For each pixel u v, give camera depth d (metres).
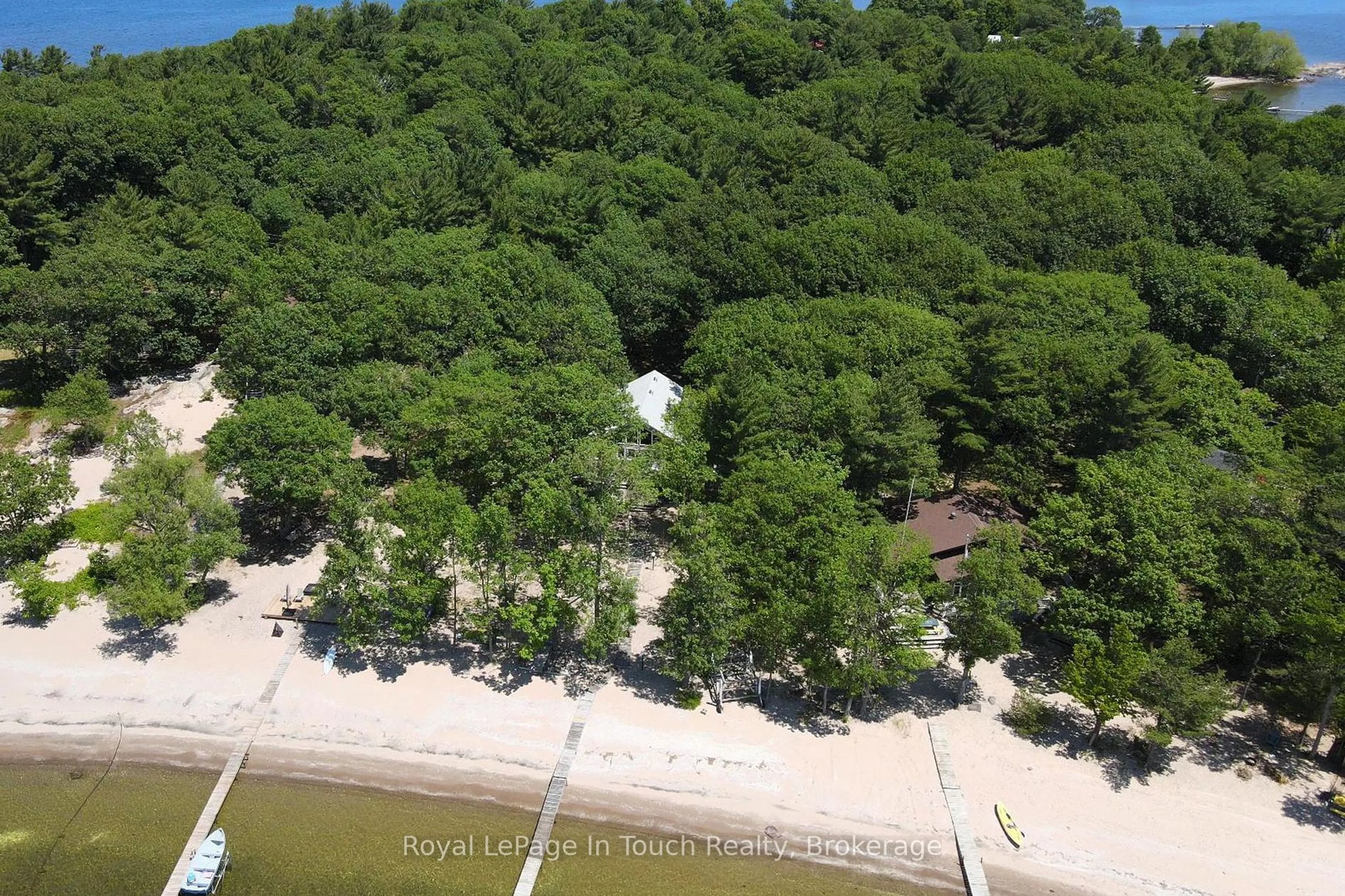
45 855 43.78
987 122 135.12
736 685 55.62
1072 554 56.66
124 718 51.84
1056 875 44.44
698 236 92.06
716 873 44.59
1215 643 54.97
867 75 150.88
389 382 70.69
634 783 49.06
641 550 68.38
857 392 65.06
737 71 158.88
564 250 95.31
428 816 47.00
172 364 93.06
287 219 104.31
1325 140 125.94
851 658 52.28
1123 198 102.06
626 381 79.38
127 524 57.47
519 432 65.06
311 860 44.22
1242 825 47.12
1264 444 68.81
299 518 70.31
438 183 101.00
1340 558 57.12
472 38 153.75
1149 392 67.06
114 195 102.94
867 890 43.97
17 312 81.19
